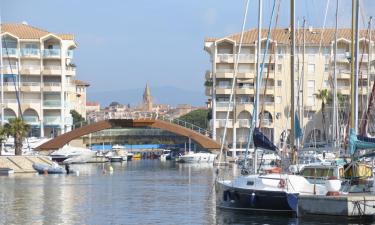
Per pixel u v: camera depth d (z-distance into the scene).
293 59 44.16
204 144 119.25
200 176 83.75
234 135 101.00
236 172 81.12
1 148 105.56
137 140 153.88
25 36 125.31
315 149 48.78
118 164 125.25
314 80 120.81
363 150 41.66
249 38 125.38
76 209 46.50
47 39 126.62
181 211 44.81
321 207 36.56
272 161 69.44
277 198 39.53
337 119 64.06
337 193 37.47
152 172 94.56
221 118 125.19
